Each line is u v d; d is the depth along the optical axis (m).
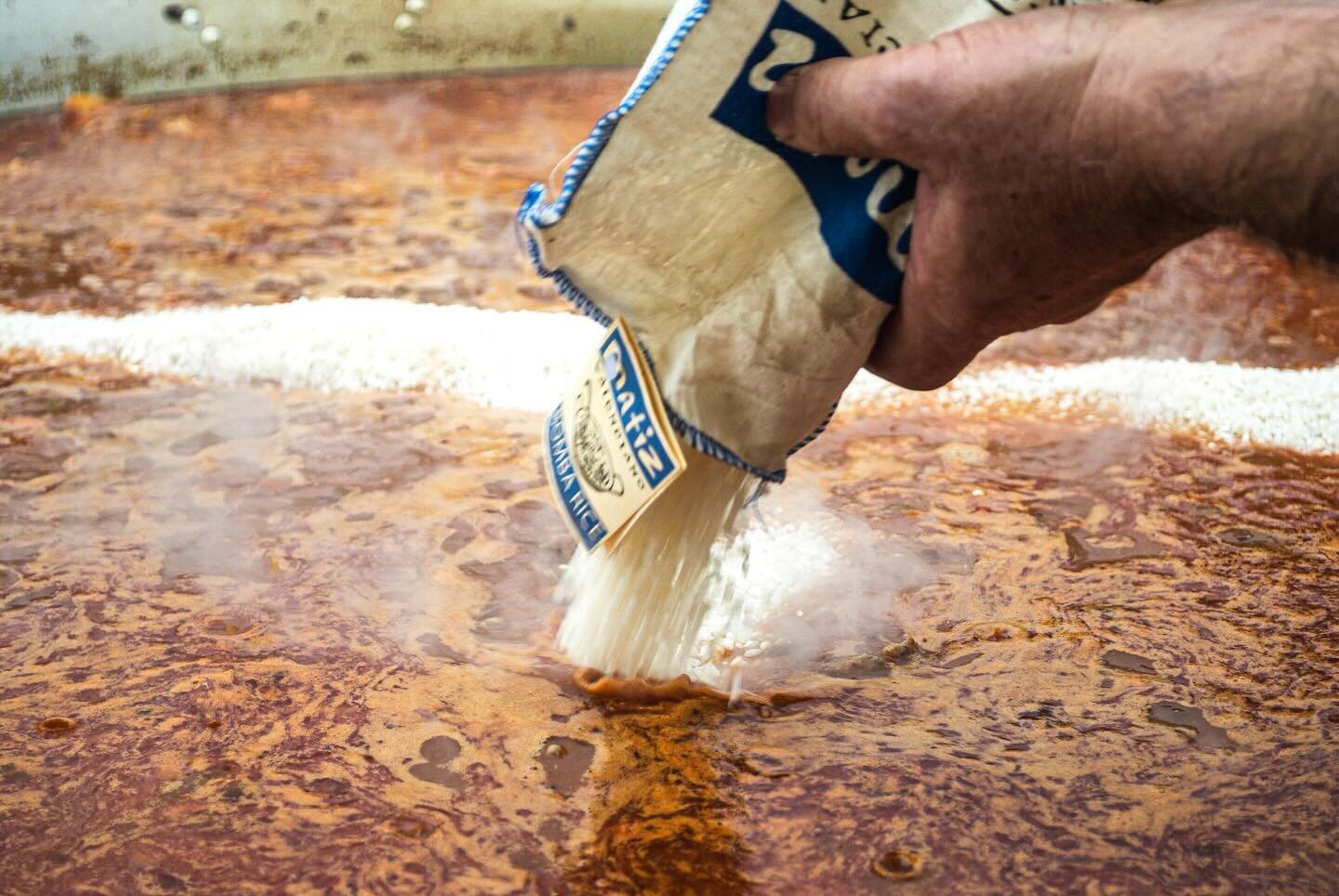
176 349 3.34
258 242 4.71
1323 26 1.00
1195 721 1.69
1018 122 1.13
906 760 1.61
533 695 1.76
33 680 1.80
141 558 2.19
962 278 1.27
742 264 1.44
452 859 1.42
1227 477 2.56
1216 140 1.02
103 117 7.14
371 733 1.67
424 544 2.25
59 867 1.40
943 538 2.29
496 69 9.02
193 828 1.47
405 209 5.29
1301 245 1.02
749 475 1.64
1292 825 1.46
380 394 3.08
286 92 8.08
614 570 1.72
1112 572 2.15
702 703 1.75
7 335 3.49
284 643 1.91
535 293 4.02
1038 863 1.41
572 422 1.60
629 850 1.43
